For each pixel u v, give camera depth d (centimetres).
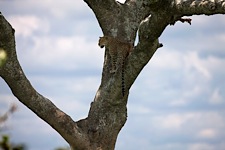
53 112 3469
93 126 3678
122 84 3491
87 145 3631
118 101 3631
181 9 2916
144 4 3041
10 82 3247
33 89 3362
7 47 3138
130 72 3441
